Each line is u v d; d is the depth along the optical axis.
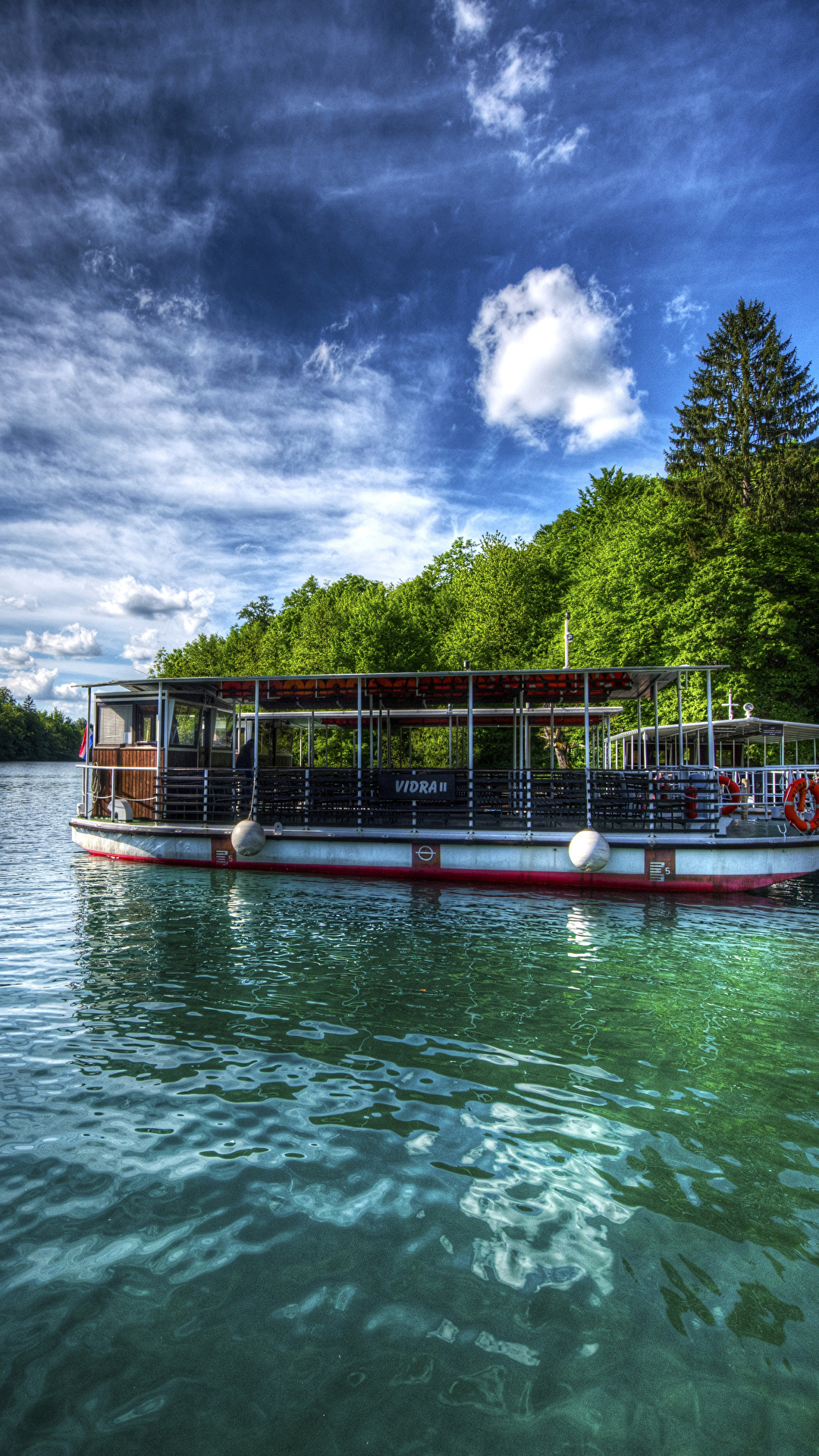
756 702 26.38
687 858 12.00
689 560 30.30
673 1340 2.88
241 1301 3.03
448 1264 3.27
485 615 35.81
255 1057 5.45
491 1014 6.41
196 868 14.04
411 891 11.89
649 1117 4.62
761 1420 2.53
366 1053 5.55
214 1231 3.46
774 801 17.66
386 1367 2.72
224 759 17.52
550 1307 3.04
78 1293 3.05
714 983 7.34
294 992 6.93
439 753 30.83
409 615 38.41
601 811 12.87
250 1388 2.62
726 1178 3.97
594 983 7.30
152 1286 3.10
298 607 61.19
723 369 38.44
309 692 16.55
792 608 26.94
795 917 10.37
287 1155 4.12
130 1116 4.53
